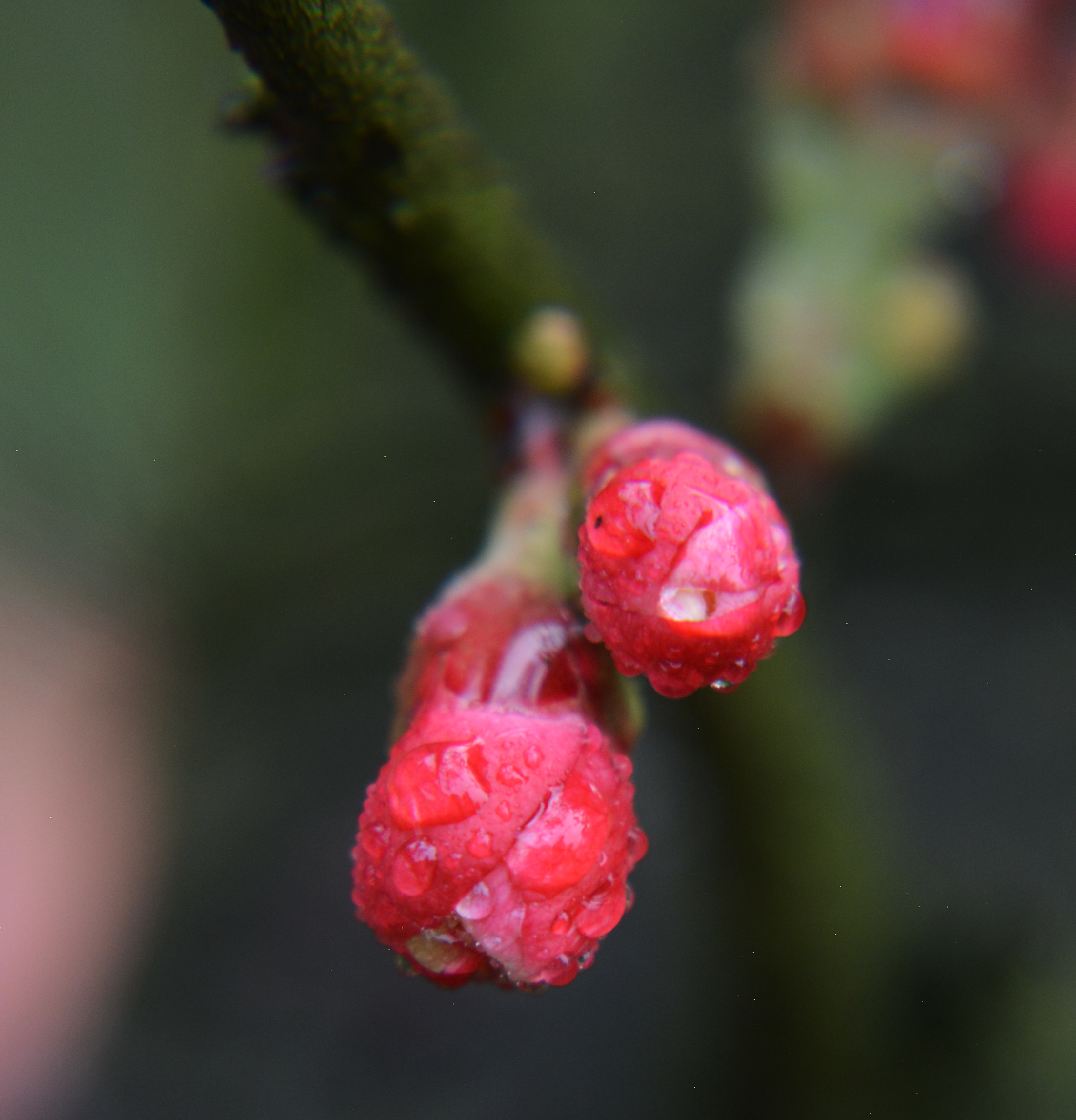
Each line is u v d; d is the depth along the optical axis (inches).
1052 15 7.1
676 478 4.3
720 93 11.2
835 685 8.8
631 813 4.4
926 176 6.9
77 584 10.1
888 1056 6.1
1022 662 9.5
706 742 5.3
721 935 5.8
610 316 5.1
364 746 9.9
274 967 9.0
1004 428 9.9
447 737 4.3
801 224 6.9
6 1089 8.3
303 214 4.8
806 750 5.4
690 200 11.0
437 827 4.3
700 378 10.1
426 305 4.8
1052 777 8.8
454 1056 8.5
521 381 4.8
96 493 10.2
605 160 11.1
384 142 4.6
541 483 4.8
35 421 10.2
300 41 4.5
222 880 9.4
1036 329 9.9
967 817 8.6
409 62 4.6
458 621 4.5
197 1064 8.5
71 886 9.1
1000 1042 6.7
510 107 11.1
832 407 6.7
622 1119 8.0
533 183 11.0
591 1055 8.5
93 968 8.9
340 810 9.6
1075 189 7.6
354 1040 8.6
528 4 11.1
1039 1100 6.6
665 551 4.2
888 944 5.7
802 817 5.4
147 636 10.2
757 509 4.3
